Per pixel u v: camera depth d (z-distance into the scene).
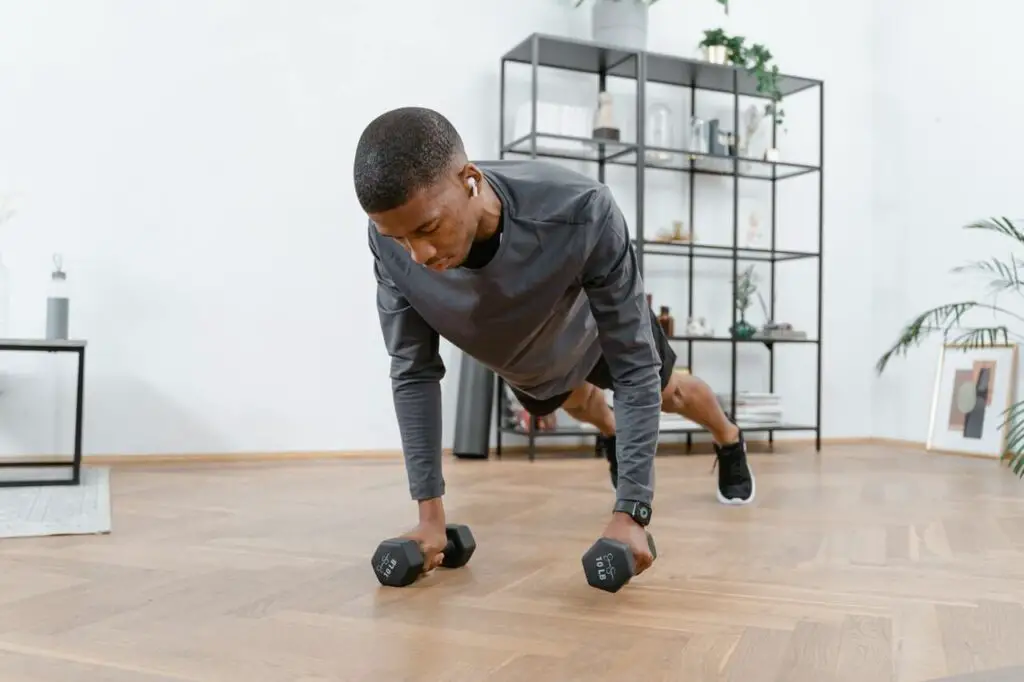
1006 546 2.04
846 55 5.18
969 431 4.31
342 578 1.66
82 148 3.61
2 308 3.32
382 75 4.14
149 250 3.71
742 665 1.18
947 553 1.95
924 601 1.53
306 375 3.96
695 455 4.24
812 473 3.54
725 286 4.84
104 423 3.63
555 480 3.26
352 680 1.11
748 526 2.27
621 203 4.60
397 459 3.91
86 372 3.61
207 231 3.80
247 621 1.37
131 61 3.69
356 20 4.09
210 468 3.52
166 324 3.73
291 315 3.94
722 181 4.83
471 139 4.32
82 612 1.41
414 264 1.49
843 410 5.10
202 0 3.80
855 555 1.92
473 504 2.66
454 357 4.23
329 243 4.01
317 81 4.01
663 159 4.51
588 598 1.53
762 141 4.93
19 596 1.51
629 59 4.32
